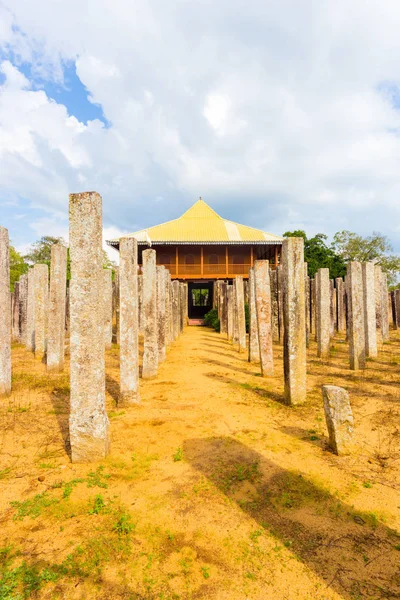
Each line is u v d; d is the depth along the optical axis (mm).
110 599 2297
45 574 2443
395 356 10672
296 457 4203
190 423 5293
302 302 6172
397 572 2510
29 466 3945
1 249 6504
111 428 5062
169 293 13094
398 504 3283
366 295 10570
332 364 9555
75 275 3990
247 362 10273
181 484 3650
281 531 2947
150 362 8133
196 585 2414
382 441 4621
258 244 34031
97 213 4070
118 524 3004
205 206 44344
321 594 2336
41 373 8602
